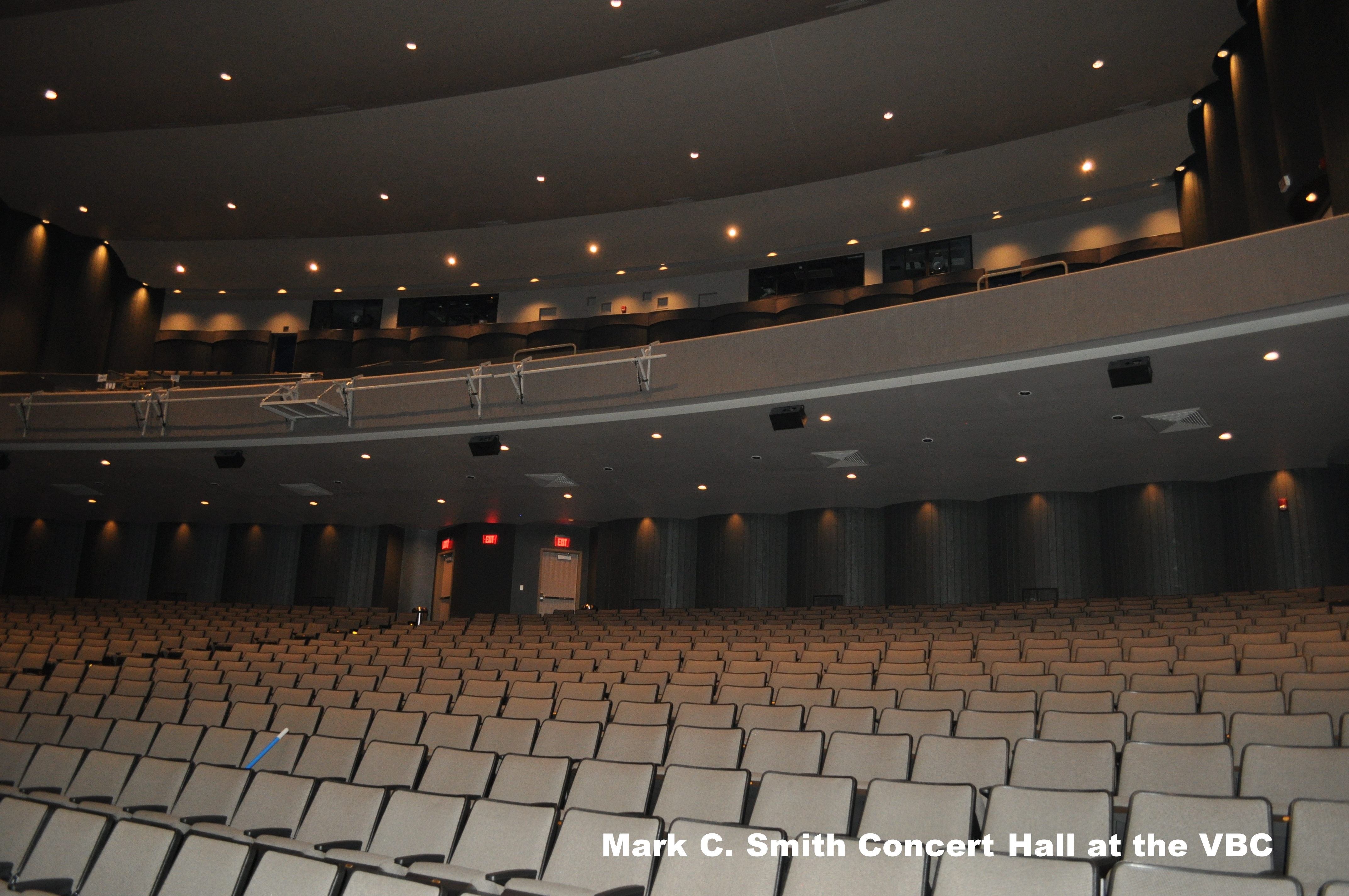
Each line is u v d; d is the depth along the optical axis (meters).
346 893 2.84
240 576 17.52
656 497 14.65
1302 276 7.45
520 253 15.86
